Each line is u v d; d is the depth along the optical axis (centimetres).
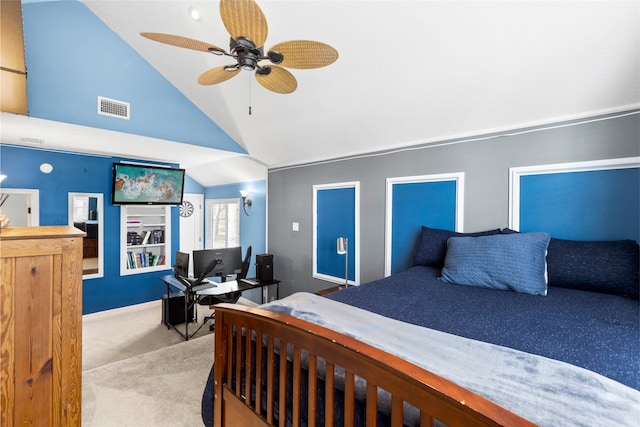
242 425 135
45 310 142
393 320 141
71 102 287
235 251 371
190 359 273
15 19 137
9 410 134
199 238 668
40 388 141
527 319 144
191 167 588
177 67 329
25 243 136
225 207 612
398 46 217
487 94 227
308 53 164
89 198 436
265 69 186
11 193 369
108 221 442
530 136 234
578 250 193
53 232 150
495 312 155
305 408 115
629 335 124
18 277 135
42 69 271
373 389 86
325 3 207
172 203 491
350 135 331
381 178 331
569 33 173
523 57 194
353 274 360
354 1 200
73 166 412
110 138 343
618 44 169
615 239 201
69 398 148
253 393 138
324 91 284
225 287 366
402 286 209
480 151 259
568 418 70
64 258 146
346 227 369
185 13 261
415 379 73
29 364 138
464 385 84
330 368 98
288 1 213
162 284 495
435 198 288
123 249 455
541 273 189
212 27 261
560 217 221
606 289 178
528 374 91
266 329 122
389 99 265
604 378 89
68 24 285
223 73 191
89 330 392
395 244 319
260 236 523
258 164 486
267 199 491
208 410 158
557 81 200
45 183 391
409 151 307
